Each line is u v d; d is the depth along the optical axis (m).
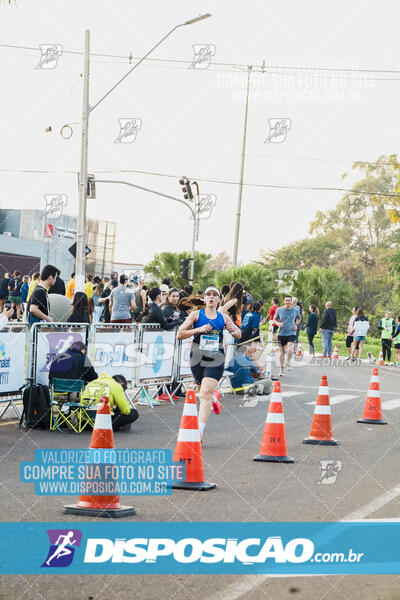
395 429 13.30
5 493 7.80
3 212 53.16
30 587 5.20
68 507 7.14
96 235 51.38
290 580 5.52
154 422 13.30
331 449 11.15
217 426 13.08
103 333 13.92
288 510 7.48
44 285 12.89
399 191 79.81
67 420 11.82
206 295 10.45
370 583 5.48
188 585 5.35
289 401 16.97
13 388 12.14
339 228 90.19
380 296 85.44
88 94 24.05
